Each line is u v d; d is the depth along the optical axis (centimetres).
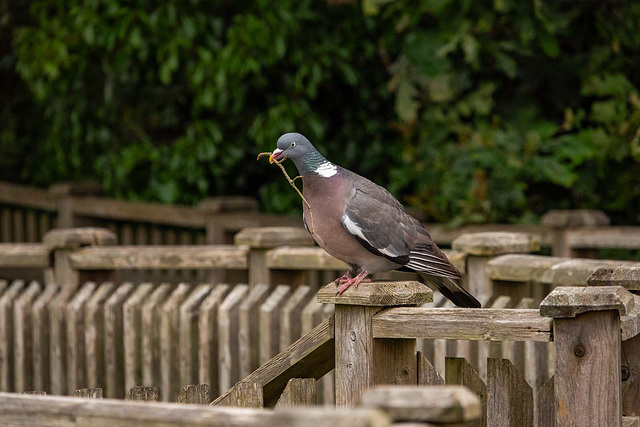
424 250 616
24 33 1424
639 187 1198
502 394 472
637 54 1267
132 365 836
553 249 1026
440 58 1246
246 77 1334
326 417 261
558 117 1283
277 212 1384
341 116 1409
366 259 617
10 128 1677
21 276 1492
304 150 600
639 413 499
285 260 830
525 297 747
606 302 426
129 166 1405
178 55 1321
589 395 435
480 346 687
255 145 1398
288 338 756
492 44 1220
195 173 1382
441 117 1252
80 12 1330
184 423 307
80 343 872
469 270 773
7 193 1475
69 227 1415
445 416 289
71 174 1568
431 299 519
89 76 1441
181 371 806
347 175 616
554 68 1255
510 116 1261
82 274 923
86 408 331
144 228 1388
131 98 1437
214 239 1260
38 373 896
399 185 1278
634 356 500
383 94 1362
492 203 1194
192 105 1425
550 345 670
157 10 1302
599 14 1234
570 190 1244
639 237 959
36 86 1419
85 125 1467
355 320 509
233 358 784
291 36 1320
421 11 1230
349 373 511
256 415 296
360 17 1328
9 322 921
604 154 1185
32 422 343
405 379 508
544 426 467
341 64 1315
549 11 1206
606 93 1206
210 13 1343
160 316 825
